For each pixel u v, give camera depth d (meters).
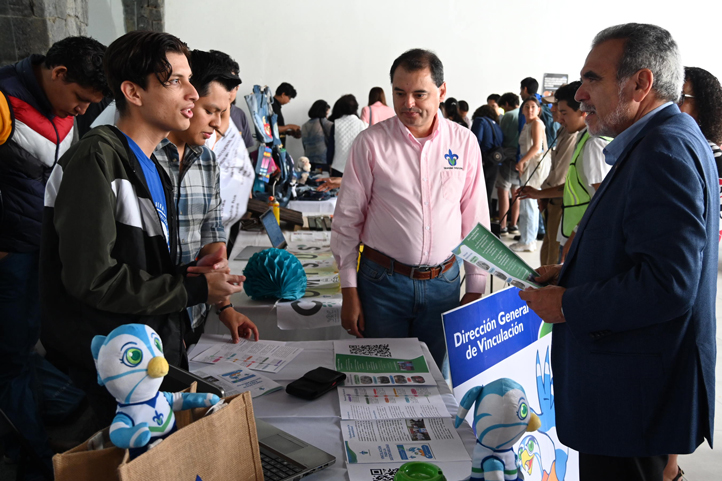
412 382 1.38
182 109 1.18
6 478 1.83
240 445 0.84
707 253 1.11
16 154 1.82
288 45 7.30
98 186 1.07
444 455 1.07
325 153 5.66
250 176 2.57
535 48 7.69
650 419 1.14
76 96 1.82
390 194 1.78
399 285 1.82
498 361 1.58
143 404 0.75
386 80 7.54
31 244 1.94
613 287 1.10
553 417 1.76
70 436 2.23
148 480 0.69
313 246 2.80
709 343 1.13
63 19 3.30
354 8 7.30
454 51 7.59
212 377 1.40
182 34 7.09
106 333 1.10
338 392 1.32
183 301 1.15
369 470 1.01
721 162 1.84
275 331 2.00
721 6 7.70
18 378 1.93
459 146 1.82
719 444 2.35
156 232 1.18
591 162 2.56
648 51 1.13
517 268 1.30
